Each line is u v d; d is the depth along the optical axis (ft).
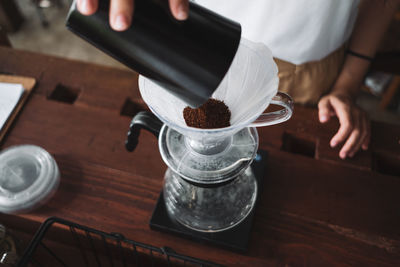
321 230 2.02
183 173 1.60
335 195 2.15
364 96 5.63
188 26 1.11
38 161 2.16
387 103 5.32
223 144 1.65
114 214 2.08
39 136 2.39
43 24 6.22
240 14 2.59
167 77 1.18
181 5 1.06
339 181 2.21
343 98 2.73
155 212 2.01
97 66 2.79
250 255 1.95
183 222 1.97
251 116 1.34
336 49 2.80
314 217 2.07
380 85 5.14
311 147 2.51
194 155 1.65
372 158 2.39
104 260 2.15
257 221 2.05
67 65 2.79
